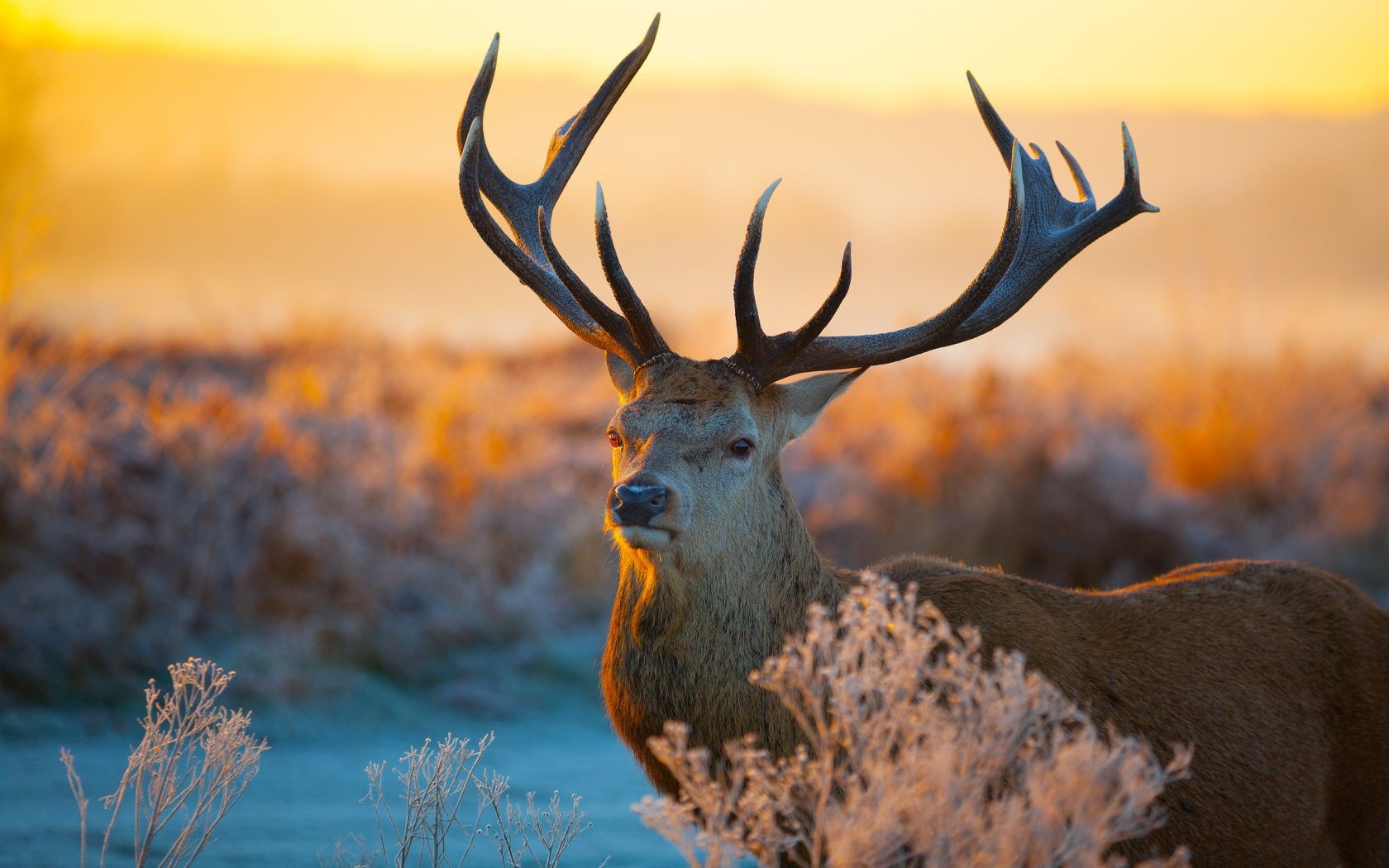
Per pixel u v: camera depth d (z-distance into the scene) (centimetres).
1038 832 1598
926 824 1603
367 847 2645
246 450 4397
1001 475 4859
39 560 3822
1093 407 6425
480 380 6444
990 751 1667
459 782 3058
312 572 4062
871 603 1819
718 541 2073
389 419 5509
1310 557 5009
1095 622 2169
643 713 2077
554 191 2603
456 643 4097
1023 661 1708
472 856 2653
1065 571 4716
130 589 3862
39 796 2912
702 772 1758
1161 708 2083
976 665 1778
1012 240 2214
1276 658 2181
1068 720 2006
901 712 1695
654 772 2077
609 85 2658
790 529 2164
